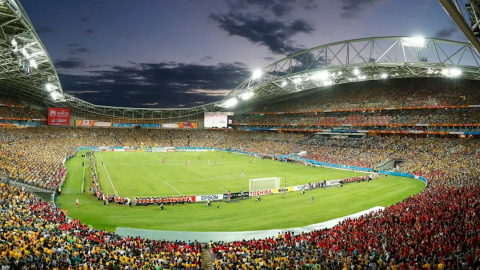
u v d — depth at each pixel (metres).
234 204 42.53
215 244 25.02
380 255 18.28
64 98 100.50
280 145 108.00
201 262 20.59
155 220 34.44
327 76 77.75
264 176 65.25
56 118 111.56
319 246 22.11
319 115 108.81
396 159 73.56
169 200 41.81
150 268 17.38
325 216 36.94
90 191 46.81
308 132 112.06
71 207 37.62
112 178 58.88
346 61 69.31
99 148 110.75
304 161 85.56
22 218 24.67
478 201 28.03
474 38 17.48
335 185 56.44
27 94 100.94
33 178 44.53
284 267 17.39
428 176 58.88
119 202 40.94
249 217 36.38
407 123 81.62
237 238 29.05
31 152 66.94
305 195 48.44
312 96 117.62
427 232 21.00
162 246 23.52
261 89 99.06
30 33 42.72
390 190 51.97
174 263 19.06
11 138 82.06
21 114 101.81
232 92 111.44
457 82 81.88
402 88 92.12
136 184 54.00
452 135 75.38
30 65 55.97
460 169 56.78
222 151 121.25
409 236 21.16
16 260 16.11
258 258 19.27
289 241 24.88
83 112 129.25
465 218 23.39
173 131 138.38
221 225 33.22
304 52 77.44
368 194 48.94
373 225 26.20
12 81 78.06
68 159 80.38
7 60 55.47
